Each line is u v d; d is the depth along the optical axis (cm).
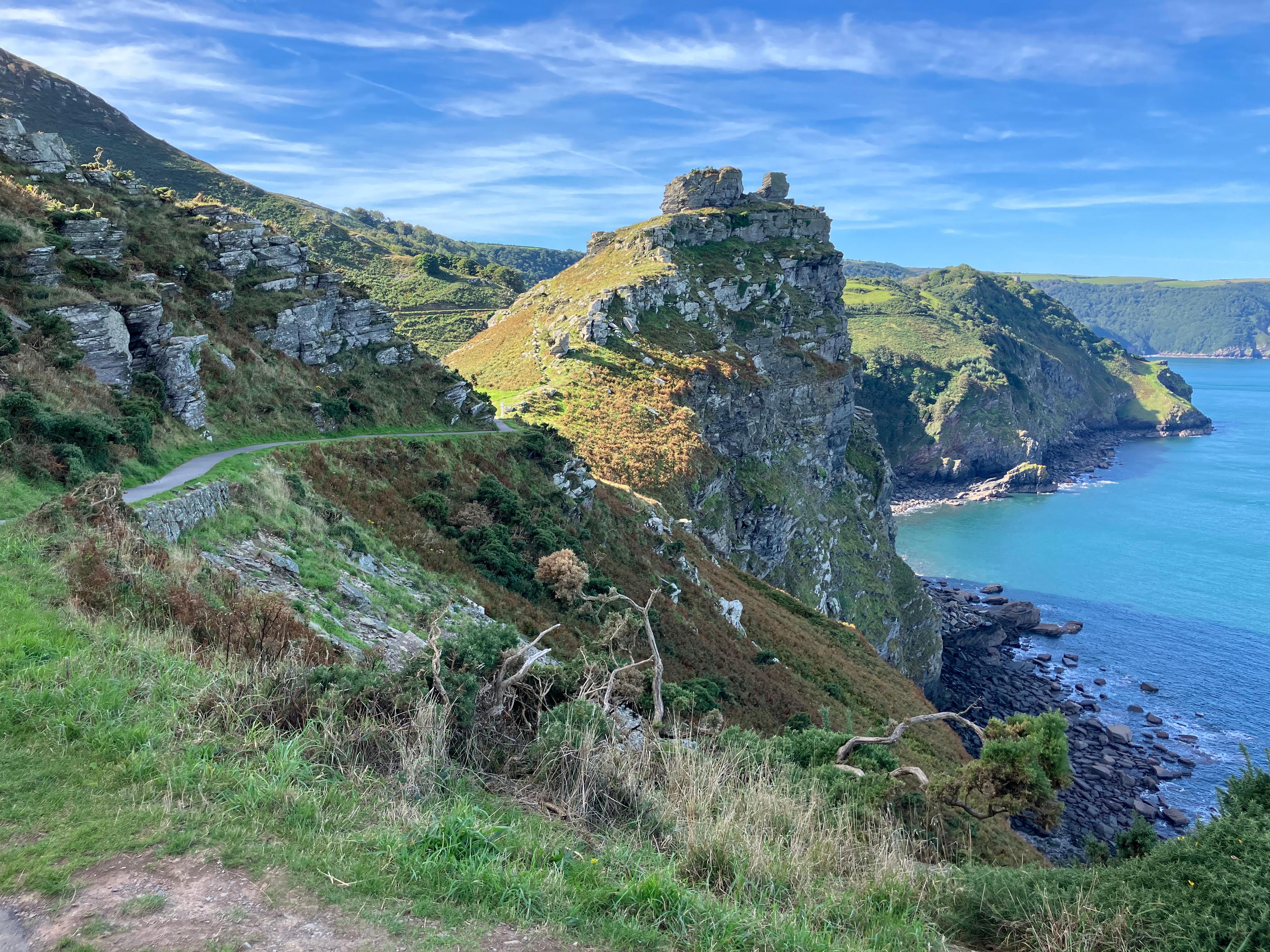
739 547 9875
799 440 12825
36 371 2658
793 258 15600
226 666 1145
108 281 3634
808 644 6075
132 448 2680
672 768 1183
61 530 1533
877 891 933
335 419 4725
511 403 9425
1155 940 789
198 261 4853
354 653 1712
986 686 9669
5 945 523
